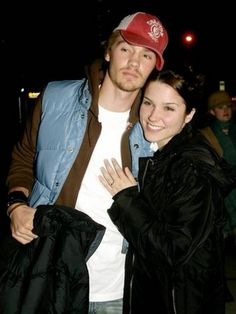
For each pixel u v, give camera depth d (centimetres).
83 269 196
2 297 195
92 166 209
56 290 191
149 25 202
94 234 198
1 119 1214
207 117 425
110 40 210
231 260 489
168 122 199
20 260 196
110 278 218
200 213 178
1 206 628
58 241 195
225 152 408
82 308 197
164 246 179
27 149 227
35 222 194
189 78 196
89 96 207
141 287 198
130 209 190
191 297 182
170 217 182
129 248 212
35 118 219
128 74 199
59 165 205
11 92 1273
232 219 406
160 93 196
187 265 182
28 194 223
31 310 190
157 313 194
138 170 209
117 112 211
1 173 871
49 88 216
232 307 383
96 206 210
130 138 212
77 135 205
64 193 210
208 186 181
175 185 183
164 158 195
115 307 222
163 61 204
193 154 186
